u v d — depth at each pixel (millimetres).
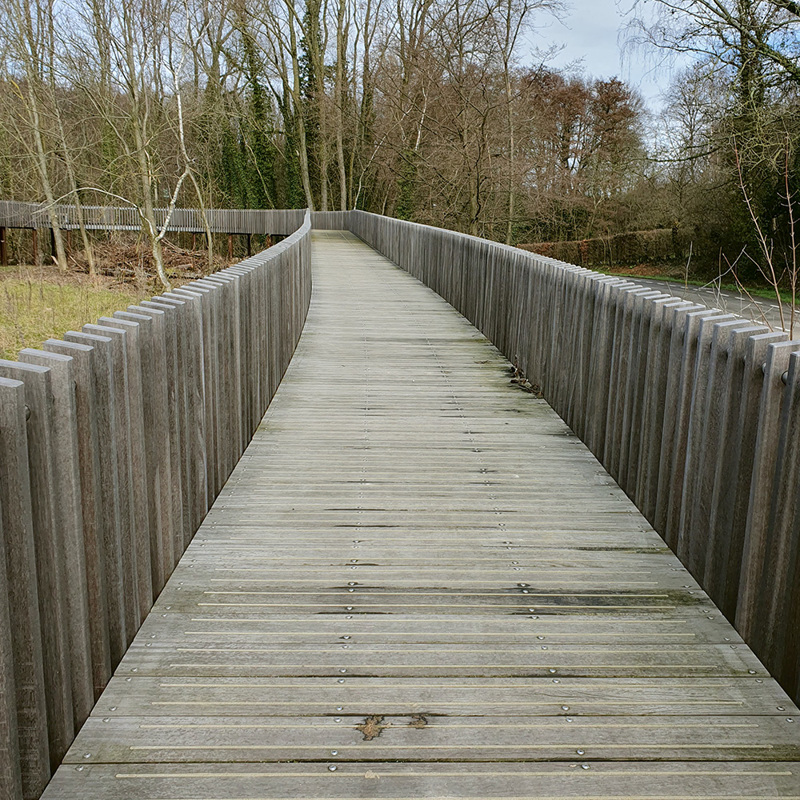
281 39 39125
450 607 2924
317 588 3049
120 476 2504
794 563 2391
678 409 3383
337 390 6273
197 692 2369
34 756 1884
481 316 9000
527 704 2344
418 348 8070
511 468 4508
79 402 2162
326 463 4527
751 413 2693
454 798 1954
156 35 22875
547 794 1978
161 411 2959
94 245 33625
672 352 3463
